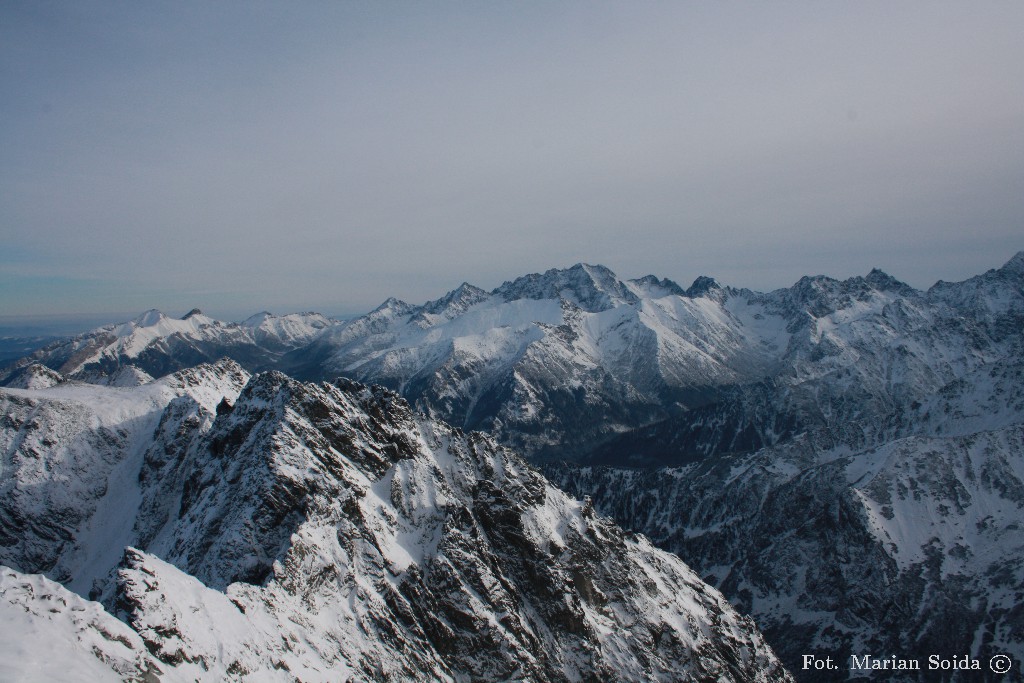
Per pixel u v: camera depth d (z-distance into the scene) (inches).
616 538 4990.2
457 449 4682.6
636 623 4387.3
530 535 4195.4
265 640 2327.8
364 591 3152.1
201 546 3501.5
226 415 5132.9
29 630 1521.9
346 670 2586.1
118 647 1685.5
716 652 4621.1
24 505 5605.3
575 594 4089.6
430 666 3095.5
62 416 6437.0
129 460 6284.5
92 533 5595.5
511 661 3346.5
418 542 3782.0
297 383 4562.0
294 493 3486.7
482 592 3622.0
